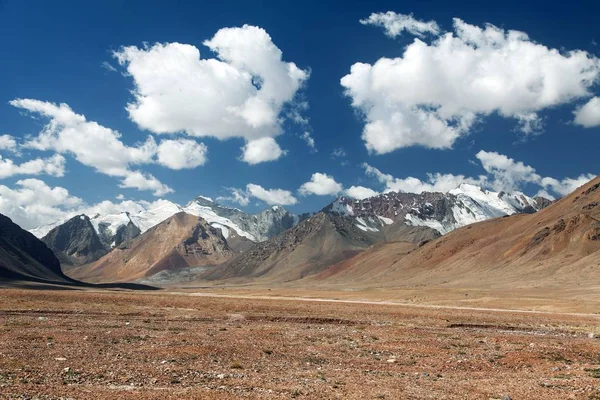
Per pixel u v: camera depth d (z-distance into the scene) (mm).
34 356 39188
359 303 125938
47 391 27703
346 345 52375
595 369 40562
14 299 89125
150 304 96000
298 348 49125
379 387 32344
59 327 58125
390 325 75625
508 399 29484
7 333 50781
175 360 39625
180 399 26922
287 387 31250
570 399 29906
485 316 91438
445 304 136875
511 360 44531
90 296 104688
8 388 27953
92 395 27219
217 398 27547
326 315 85688
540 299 142875
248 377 34344
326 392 30156
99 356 40375
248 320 76500
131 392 28312
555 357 46281
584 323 83125
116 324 63625
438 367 41281
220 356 42469
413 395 30266
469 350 51062
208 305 96500
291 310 92875
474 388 32906
